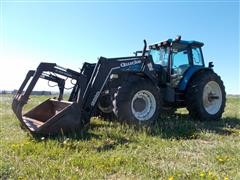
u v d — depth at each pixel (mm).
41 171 4348
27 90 6359
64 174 4281
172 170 4512
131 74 8047
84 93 7102
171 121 8617
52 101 7777
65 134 6449
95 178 4234
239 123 9117
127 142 6168
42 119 7660
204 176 4230
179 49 9641
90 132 6781
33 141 6043
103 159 4934
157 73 9195
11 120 8805
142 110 7906
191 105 9297
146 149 5750
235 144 6156
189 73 9477
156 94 8031
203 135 6973
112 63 7617
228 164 4871
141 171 4508
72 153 5336
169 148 5844
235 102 20141
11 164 4590
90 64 8227
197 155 5438
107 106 8633
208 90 9797
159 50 9695
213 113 9719
